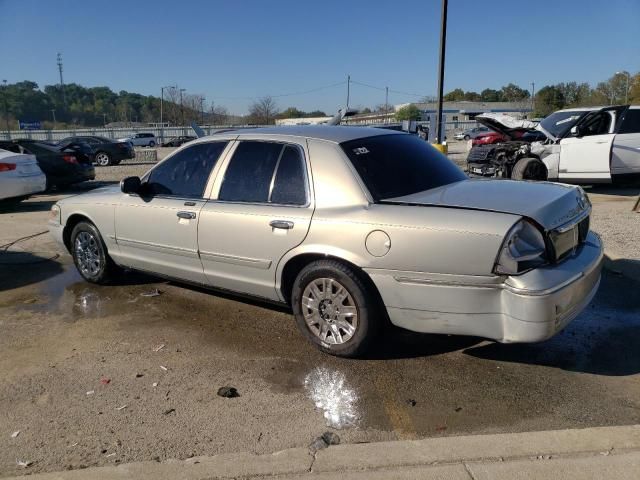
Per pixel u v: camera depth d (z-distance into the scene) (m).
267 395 3.61
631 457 2.75
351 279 3.86
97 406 3.51
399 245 3.65
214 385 3.76
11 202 11.88
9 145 14.27
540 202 3.62
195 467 2.77
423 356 4.13
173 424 3.28
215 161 4.81
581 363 3.96
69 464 2.91
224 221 4.54
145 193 5.32
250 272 4.48
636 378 3.73
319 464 2.77
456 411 3.37
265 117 69.50
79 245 6.05
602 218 8.73
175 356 4.23
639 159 11.21
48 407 3.51
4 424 3.32
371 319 3.91
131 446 3.06
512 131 12.97
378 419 3.30
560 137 11.79
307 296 4.16
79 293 5.83
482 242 3.40
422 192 4.03
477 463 2.75
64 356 4.27
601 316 4.79
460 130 77.19
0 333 4.77
